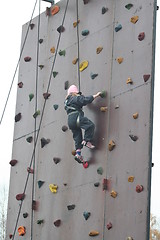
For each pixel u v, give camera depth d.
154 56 9.91
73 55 11.81
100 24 11.23
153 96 9.76
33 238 11.91
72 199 11.02
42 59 12.87
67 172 11.31
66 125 11.63
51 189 11.59
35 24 13.44
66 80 11.88
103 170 10.40
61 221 11.19
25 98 13.26
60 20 12.48
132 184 9.72
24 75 13.47
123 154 10.03
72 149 11.31
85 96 11.18
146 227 9.27
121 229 9.75
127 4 10.61
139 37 10.16
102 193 10.31
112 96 10.53
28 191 12.48
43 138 12.15
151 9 10.11
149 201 9.38
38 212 11.94
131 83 10.19
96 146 10.65
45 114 12.37
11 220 12.93
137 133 9.84
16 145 13.29
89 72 11.22
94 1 11.52
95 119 10.77
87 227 10.48
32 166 12.54
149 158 9.51
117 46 10.68
